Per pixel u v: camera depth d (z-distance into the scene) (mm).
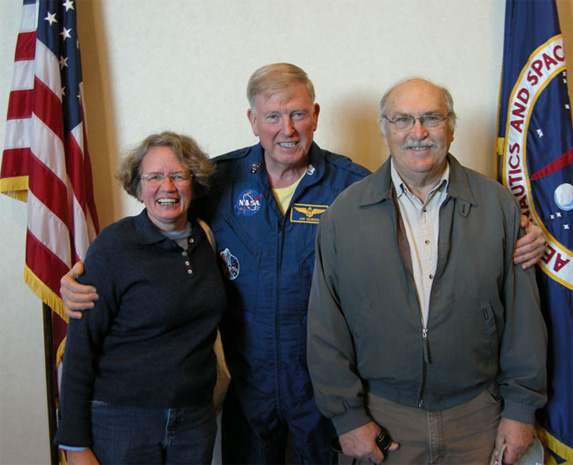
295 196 1472
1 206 1937
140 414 1251
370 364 1312
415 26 1820
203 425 1352
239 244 1488
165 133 1348
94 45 1868
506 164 1650
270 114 1366
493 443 1313
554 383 1535
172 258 1298
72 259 1758
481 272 1236
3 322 1991
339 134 1880
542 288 1568
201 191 1435
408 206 1302
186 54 1861
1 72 1867
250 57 1851
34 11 1739
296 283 1454
